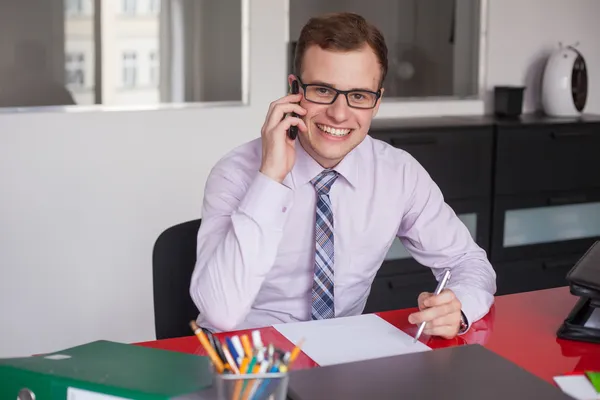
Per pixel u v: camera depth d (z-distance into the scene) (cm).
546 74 370
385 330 156
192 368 122
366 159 194
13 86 298
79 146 309
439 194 202
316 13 342
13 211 302
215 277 162
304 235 188
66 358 125
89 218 314
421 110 368
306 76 169
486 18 374
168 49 320
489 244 345
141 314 329
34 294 310
